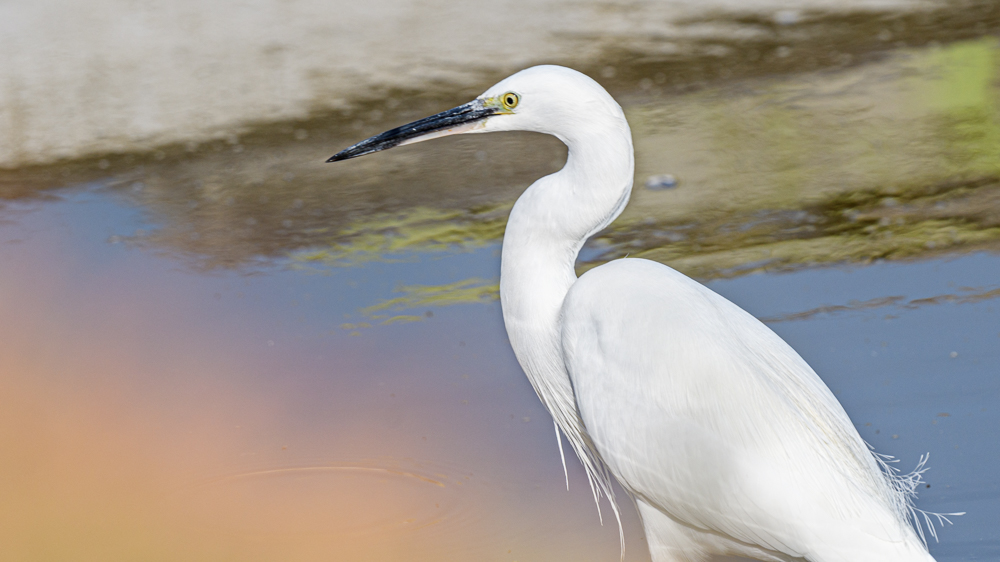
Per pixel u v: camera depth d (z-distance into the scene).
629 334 5.23
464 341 8.59
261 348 8.73
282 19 19.84
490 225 11.05
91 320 9.34
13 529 6.29
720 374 5.04
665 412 5.12
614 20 19.16
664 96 15.12
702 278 9.37
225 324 9.20
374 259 10.41
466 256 10.32
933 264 9.16
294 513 6.38
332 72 17.00
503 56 17.31
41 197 12.84
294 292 9.77
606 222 5.76
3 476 6.87
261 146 14.11
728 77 15.71
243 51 18.11
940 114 13.12
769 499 4.93
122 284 10.20
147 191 12.87
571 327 5.52
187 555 5.97
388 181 12.59
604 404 5.33
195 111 15.64
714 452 5.02
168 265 10.62
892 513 5.00
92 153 14.23
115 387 8.15
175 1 20.88
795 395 5.28
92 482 6.81
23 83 17.12
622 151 5.54
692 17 18.97
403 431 7.36
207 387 8.07
